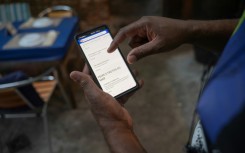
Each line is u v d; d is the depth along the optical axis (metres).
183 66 2.48
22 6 2.38
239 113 0.27
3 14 2.40
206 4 2.34
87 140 1.76
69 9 2.30
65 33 1.83
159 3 3.79
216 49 0.77
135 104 2.03
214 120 0.29
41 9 3.11
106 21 3.18
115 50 0.80
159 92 2.15
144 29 0.75
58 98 2.17
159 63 2.54
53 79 1.86
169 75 2.36
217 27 0.72
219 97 0.30
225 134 0.28
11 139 1.80
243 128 0.27
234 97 0.28
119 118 0.56
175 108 1.97
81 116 1.97
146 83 2.27
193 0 2.54
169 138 1.72
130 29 0.74
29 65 1.87
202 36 0.73
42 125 1.91
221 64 0.32
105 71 0.78
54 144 1.75
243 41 0.30
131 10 3.69
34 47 1.64
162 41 0.71
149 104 2.03
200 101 0.32
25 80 1.27
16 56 1.67
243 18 0.34
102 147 1.70
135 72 0.83
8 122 1.96
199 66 2.45
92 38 0.80
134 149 0.51
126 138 0.53
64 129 1.86
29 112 1.47
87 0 3.05
